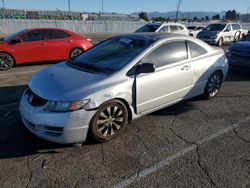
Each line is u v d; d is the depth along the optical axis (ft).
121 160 11.41
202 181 10.20
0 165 10.87
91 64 14.17
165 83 14.61
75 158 11.46
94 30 131.95
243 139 13.57
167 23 49.26
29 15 153.17
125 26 140.77
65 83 12.07
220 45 58.95
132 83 13.03
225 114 16.71
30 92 12.66
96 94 11.64
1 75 25.58
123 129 13.47
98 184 9.90
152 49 14.15
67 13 176.04
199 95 18.65
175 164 11.24
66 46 31.99
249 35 31.30
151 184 9.96
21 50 29.04
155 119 15.60
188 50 16.33
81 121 11.39
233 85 23.57
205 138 13.55
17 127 14.06
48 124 11.21
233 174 10.66
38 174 10.37
